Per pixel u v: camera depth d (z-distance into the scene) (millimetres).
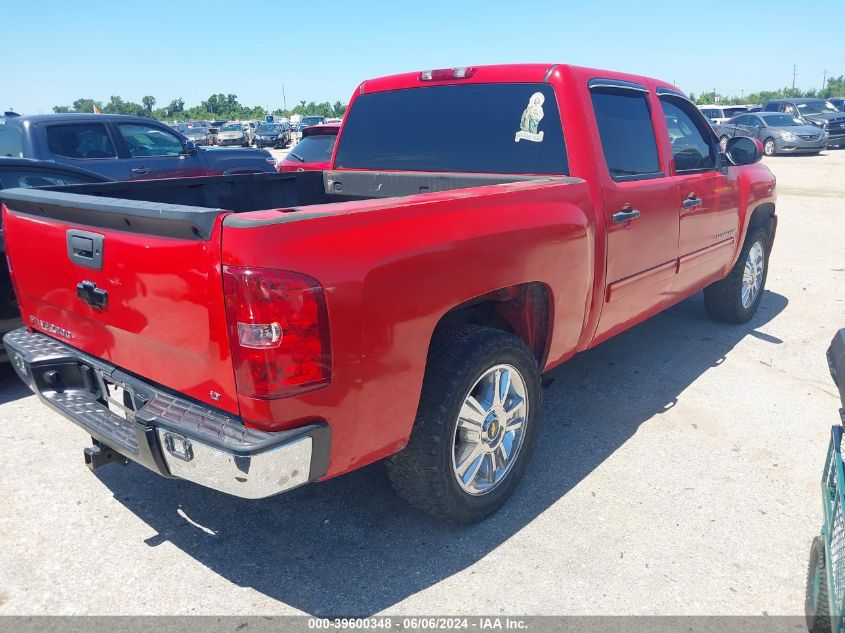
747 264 5855
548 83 3641
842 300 6875
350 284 2301
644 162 4102
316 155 9555
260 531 3121
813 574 2477
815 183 16422
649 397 4543
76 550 2979
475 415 2961
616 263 3791
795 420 4207
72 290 2826
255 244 2109
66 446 3883
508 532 3104
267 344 2150
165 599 2688
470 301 3020
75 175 5492
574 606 2645
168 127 9953
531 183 3324
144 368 2619
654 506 3303
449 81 4062
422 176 4145
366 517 3221
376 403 2484
